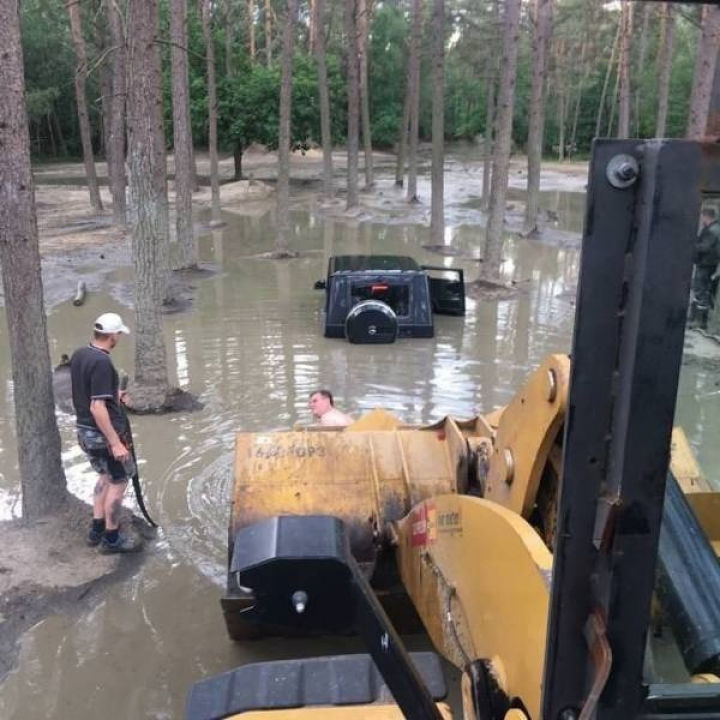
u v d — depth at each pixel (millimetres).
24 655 4680
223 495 6820
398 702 1734
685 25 50094
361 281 12008
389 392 9680
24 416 5891
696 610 1793
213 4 38344
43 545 5781
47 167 47188
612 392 1451
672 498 1888
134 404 8867
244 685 2547
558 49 49844
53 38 45719
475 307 14258
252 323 12922
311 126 37219
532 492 2984
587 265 1403
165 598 5262
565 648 1584
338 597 1784
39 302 5785
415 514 3771
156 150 8812
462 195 34719
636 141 1357
